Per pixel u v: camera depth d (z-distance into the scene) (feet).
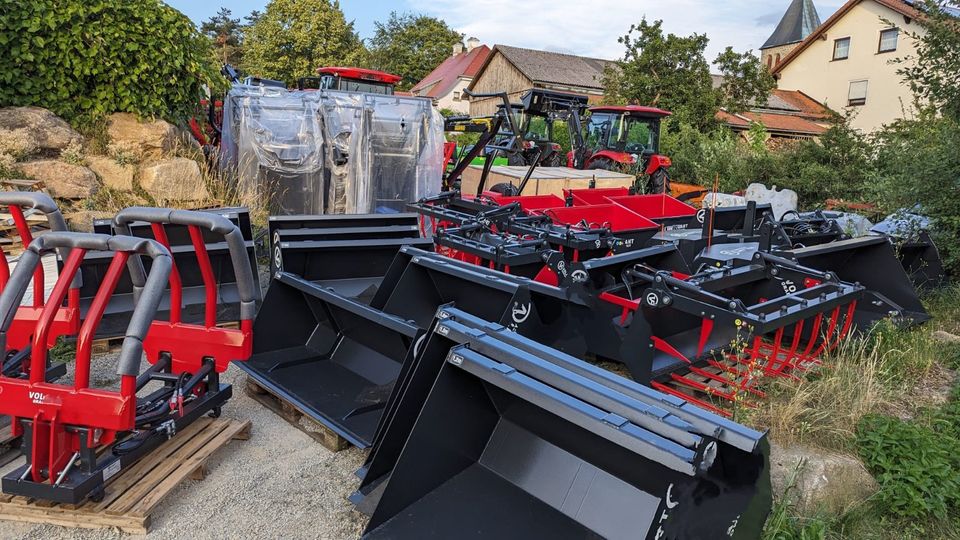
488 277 13.93
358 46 142.41
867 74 95.96
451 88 156.87
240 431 12.69
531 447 9.67
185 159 30.50
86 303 16.92
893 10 90.94
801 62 105.91
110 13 29.91
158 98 31.27
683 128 66.23
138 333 9.44
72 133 28.99
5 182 25.31
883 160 34.09
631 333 14.78
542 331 14.06
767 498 8.21
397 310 15.30
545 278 18.70
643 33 83.71
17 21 27.89
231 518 10.59
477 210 27.07
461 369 9.62
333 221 19.07
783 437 13.03
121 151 29.40
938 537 11.48
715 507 8.00
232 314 18.19
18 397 9.66
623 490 8.71
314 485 11.56
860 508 11.78
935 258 24.00
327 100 32.32
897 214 25.44
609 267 16.85
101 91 29.94
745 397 14.48
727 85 89.81
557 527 8.86
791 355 15.93
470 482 9.68
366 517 10.73
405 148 33.04
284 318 15.10
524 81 124.88
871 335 18.30
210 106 36.29
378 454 10.25
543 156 31.99
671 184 50.03
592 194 30.96
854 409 14.10
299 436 13.21
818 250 19.48
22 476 9.84
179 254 17.93
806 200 46.70
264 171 31.76
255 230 27.27
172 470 11.14
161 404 11.51
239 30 222.48
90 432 9.77
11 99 28.43
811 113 99.71
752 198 42.04
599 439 8.93
